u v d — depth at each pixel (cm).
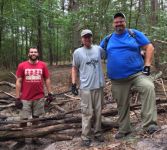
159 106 344
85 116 276
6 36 1145
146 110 260
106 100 418
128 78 266
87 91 273
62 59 1948
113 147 253
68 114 357
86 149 266
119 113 280
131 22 711
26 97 315
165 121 304
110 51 269
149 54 260
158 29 560
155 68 543
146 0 722
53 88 604
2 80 696
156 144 241
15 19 1015
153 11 690
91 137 287
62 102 457
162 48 561
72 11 720
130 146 247
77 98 466
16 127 310
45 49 1767
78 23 711
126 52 262
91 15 696
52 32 1445
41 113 322
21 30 1223
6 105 459
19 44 1275
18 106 321
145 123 262
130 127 282
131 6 693
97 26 695
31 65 315
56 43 1841
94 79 273
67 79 702
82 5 712
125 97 274
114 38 270
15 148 311
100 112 279
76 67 280
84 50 275
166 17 612
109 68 272
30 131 303
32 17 1116
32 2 1006
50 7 1102
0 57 1062
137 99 388
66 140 300
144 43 262
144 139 254
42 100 321
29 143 315
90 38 271
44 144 311
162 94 423
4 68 1011
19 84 316
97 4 691
